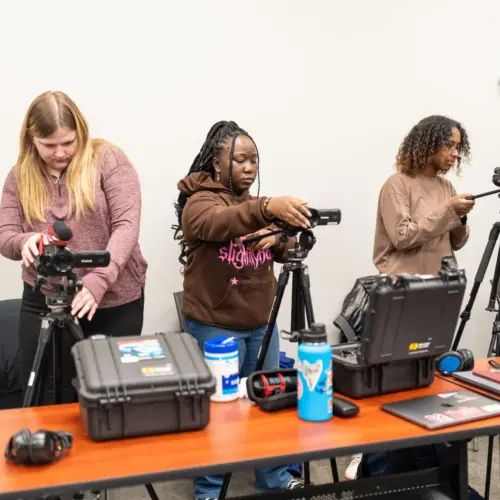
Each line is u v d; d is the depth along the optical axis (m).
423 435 1.36
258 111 3.16
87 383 1.33
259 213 1.78
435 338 1.60
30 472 1.20
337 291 3.43
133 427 1.35
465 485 1.62
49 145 1.80
